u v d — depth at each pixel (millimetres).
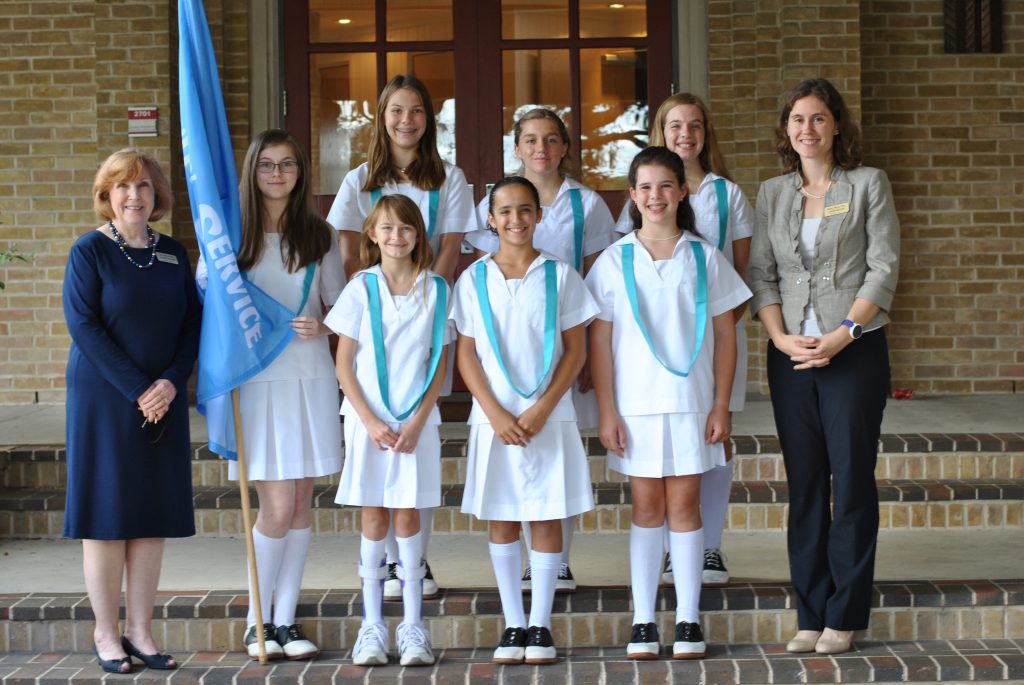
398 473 3719
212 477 5285
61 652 3965
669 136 4148
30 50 7062
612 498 4980
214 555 4660
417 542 3758
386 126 4102
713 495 4168
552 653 3709
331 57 6887
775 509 4980
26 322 7109
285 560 3863
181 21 3789
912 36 7035
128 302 3633
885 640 3957
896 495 4973
